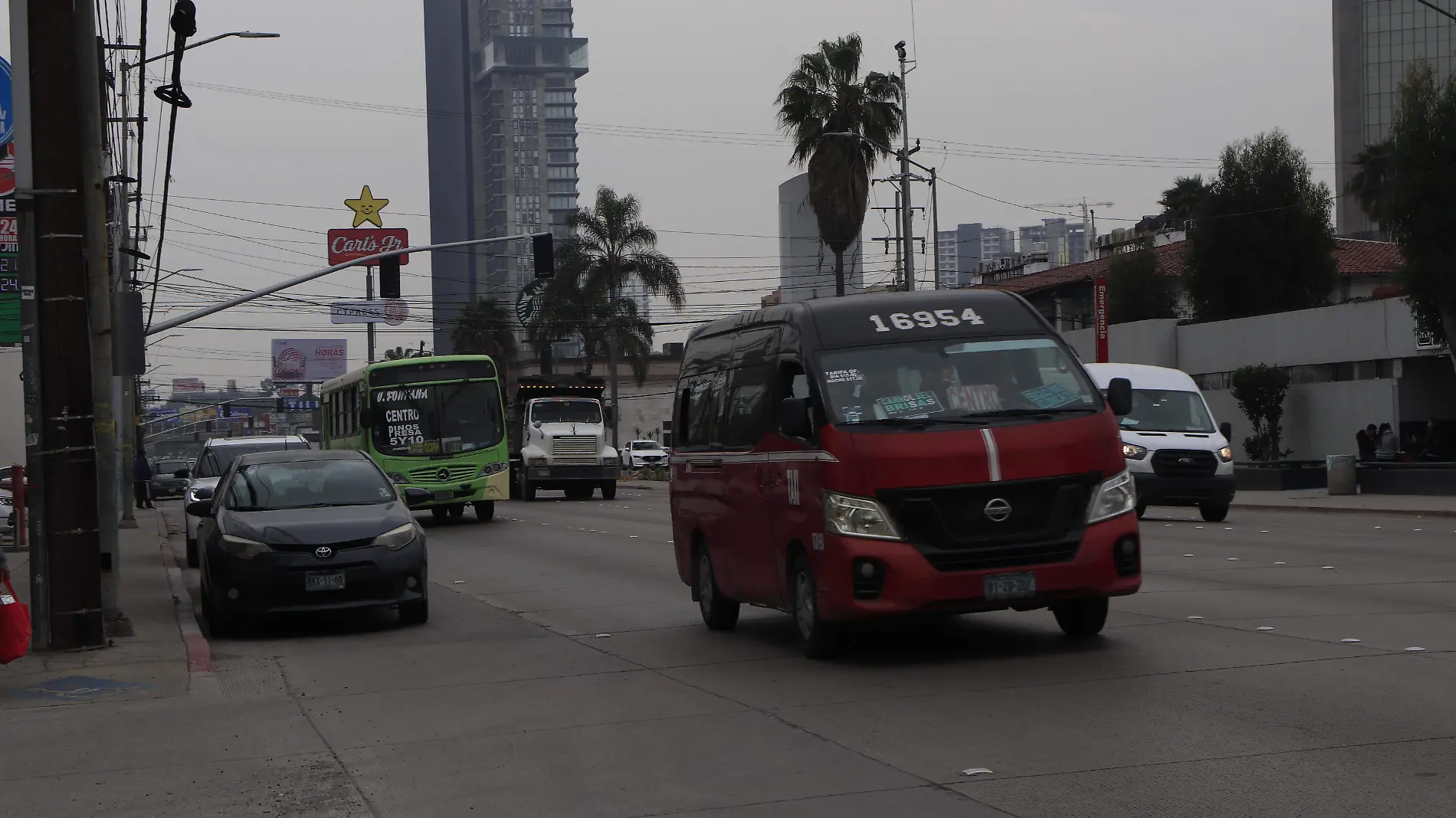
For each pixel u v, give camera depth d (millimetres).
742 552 11930
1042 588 9953
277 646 13477
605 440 44688
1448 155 33812
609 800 6934
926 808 6461
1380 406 39906
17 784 7738
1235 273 51812
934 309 11109
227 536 13875
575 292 67312
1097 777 6848
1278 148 51875
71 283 12156
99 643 12375
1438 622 11484
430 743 8477
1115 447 10375
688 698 9578
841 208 48781
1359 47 121750
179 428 135125
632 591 17297
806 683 9859
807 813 6492
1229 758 7074
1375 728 7613
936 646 11211
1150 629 11508
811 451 10367
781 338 11344
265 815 6945
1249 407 41562
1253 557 18172
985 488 9953
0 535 29234
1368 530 23344
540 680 10656
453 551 24828
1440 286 34062
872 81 49219
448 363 32469
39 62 11945
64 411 12234
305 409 118938
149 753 8438
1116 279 59000
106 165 26609
